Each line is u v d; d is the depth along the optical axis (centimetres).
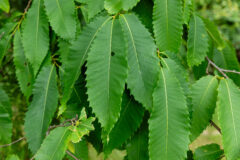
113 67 64
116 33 65
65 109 71
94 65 64
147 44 66
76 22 73
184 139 64
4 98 80
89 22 71
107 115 63
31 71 76
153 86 65
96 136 75
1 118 75
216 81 72
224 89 69
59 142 64
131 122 69
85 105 74
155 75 65
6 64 97
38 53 72
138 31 66
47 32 73
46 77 74
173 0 70
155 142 64
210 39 80
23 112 113
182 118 64
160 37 70
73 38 71
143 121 72
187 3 73
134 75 65
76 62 67
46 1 71
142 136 72
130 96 69
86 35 67
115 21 66
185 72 71
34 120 73
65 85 67
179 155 64
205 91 71
